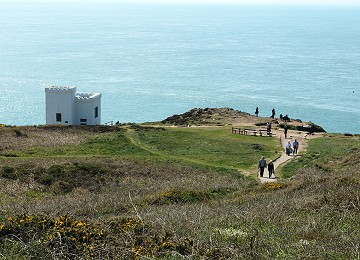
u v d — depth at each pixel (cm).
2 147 4638
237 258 1045
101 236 1147
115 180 3462
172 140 5294
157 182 3431
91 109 6988
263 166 3762
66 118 6888
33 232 1134
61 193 3111
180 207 2116
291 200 1866
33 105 12681
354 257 1015
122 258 1037
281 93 15550
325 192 1972
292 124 6775
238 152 4725
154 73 18912
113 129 5903
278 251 1071
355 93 15712
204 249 1097
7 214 1571
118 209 2264
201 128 6247
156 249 1081
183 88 16025
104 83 16512
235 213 1639
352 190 1812
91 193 3069
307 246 1102
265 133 5903
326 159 4219
